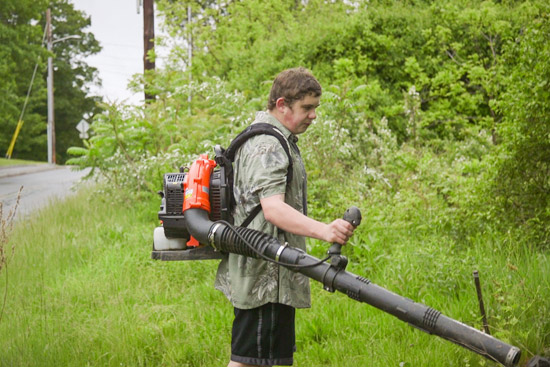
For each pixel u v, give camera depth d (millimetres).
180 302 5352
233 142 2893
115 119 10453
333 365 3982
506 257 5352
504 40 12719
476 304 4418
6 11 34000
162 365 4219
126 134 10422
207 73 19047
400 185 8469
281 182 2729
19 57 34312
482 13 12977
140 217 9203
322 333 4547
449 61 13227
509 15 13031
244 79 14680
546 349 3775
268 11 23656
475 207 6254
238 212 2871
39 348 4258
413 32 13289
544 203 5980
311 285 5355
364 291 2467
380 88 12672
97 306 5305
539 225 5742
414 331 4266
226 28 22281
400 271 5266
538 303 4234
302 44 13594
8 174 26984
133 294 5461
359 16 13336
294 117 2887
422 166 8281
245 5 23656
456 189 7496
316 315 4684
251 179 2762
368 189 8695
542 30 5699
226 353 4309
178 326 4719
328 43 13195
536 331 3936
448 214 6598
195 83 10477
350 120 10023
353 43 13109
